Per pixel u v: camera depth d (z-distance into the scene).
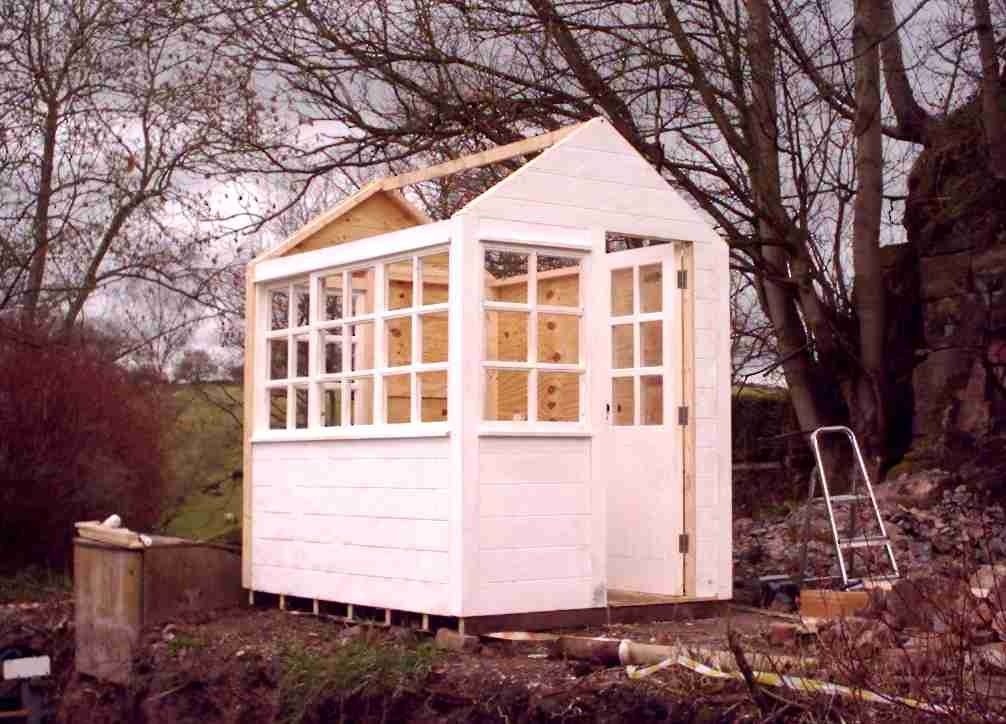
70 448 12.61
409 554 8.50
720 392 9.34
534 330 8.41
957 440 14.05
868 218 15.78
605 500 8.55
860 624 6.66
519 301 10.80
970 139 15.09
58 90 17.52
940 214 14.84
